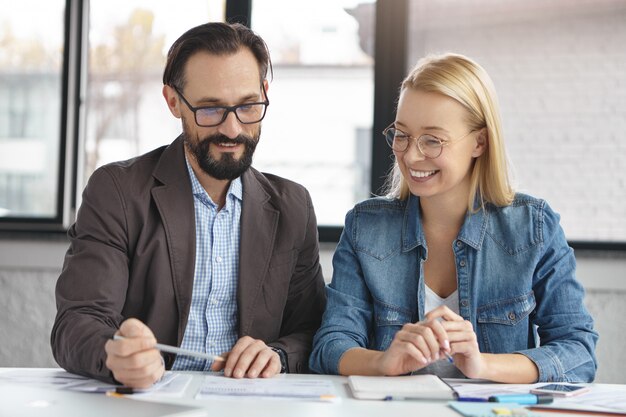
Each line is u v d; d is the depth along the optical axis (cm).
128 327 129
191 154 172
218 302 176
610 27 286
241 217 178
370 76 299
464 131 160
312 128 303
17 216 309
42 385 132
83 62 310
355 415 114
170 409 110
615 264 278
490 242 168
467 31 292
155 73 311
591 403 125
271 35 303
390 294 171
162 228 169
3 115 313
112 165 175
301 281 186
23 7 312
